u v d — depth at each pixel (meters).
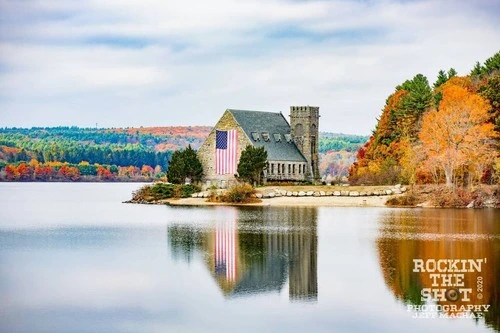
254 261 118.88
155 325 84.38
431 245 130.75
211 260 120.25
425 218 175.88
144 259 121.75
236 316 87.50
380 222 168.62
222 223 171.75
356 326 83.75
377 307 90.81
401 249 127.44
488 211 195.00
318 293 97.38
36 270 112.56
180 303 93.06
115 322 85.25
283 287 100.94
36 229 167.25
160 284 103.12
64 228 168.75
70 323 85.00
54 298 95.44
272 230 156.25
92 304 92.50
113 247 135.00
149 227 166.38
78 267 114.88
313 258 120.62
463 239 137.25
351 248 129.62
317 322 85.06
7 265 116.75
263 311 89.56
